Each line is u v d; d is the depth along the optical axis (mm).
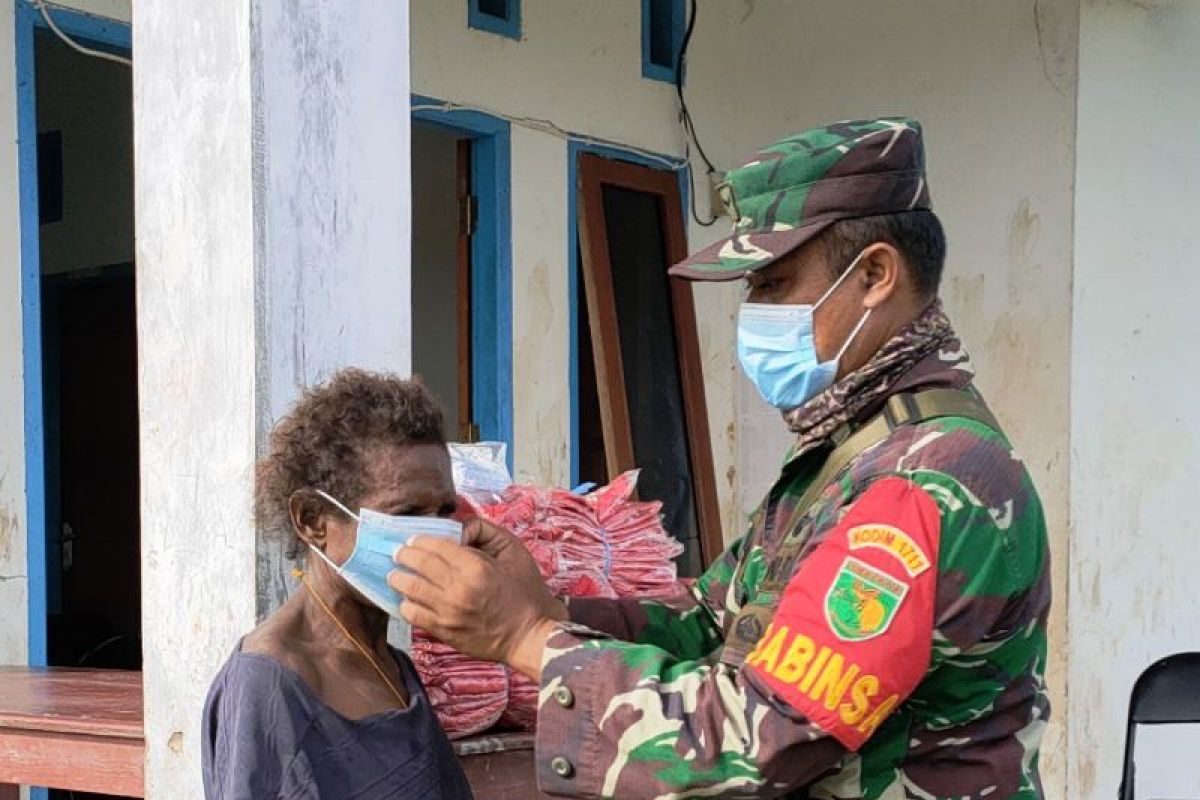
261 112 1918
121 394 5809
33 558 3344
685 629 1986
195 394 1973
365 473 1620
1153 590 5277
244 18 1910
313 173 1991
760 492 5578
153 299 2002
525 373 4758
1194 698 3643
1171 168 5312
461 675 2000
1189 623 5488
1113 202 5000
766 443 5555
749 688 1495
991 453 1548
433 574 1594
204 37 1944
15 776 2297
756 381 1759
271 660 1581
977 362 5059
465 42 4512
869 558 1480
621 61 5105
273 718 1540
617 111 5094
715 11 5527
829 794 1593
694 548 5312
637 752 1513
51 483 6004
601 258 5000
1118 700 5105
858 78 5328
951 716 1567
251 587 1931
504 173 4660
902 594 1464
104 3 3598
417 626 1630
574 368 4957
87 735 2219
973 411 1612
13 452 3301
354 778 1573
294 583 1973
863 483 1578
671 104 5328
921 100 5172
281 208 1943
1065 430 4848
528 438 4770
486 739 2037
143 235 2008
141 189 2006
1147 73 5145
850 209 1644
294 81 1964
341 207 2027
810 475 1738
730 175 1740
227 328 1941
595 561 2230
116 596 5863
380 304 2082
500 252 4652
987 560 1498
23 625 3314
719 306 5555
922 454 1548
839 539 1517
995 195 4996
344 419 1637
